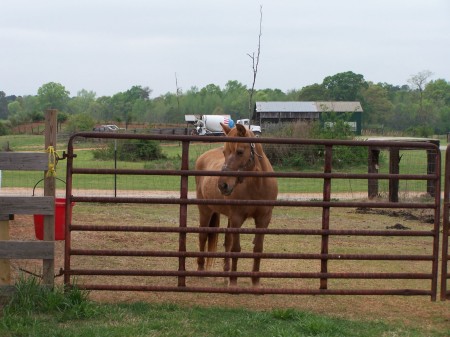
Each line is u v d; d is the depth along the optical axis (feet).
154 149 78.95
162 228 20.49
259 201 20.76
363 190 64.03
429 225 44.29
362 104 249.96
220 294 22.86
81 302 19.31
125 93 299.79
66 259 20.12
